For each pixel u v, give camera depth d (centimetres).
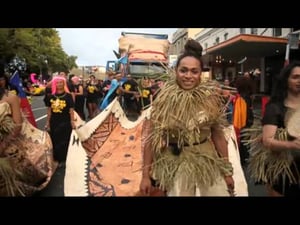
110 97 1234
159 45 2083
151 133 329
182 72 326
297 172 331
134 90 1138
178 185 314
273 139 327
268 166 341
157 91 340
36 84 4184
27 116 799
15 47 3956
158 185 332
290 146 316
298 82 330
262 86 2142
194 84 327
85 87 1667
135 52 1986
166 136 325
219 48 1745
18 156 457
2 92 429
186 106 320
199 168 313
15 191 435
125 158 588
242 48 1720
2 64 431
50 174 609
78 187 496
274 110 332
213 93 331
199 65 328
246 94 702
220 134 339
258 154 353
